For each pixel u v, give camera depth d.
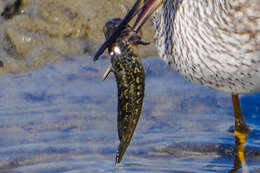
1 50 16.70
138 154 13.19
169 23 12.55
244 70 11.97
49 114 14.51
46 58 16.72
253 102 15.41
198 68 12.30
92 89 15.62
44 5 17.61
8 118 14.30
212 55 12.01
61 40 17.16
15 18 17.31
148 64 16.56
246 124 13.76
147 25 17.30
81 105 14.91
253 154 13.41
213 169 12.76
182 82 15.94
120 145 11.02
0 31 17.06
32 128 13.98
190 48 12.17
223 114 14.66
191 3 12.02
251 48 11.75
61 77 16.08
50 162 12.88
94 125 14.16
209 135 13.84
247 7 11.61
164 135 13.82
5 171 12.58
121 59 10.86
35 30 17.25
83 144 13.47
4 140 13.54
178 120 14.41
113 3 17.77
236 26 11.71
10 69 16.38
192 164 12.91
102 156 13.11
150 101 15.09
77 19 17.44
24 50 16.91
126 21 11.09
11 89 15.55
